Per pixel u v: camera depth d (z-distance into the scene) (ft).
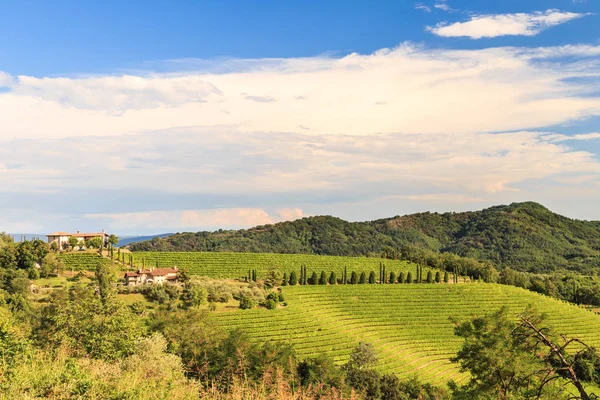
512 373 75.00
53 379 53.88
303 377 107.14
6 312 107.86
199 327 177.68
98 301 112.57
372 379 170.91
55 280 333.21
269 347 103.71
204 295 291.58
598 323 348.38
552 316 354.95
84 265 381.40
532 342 72.38
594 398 44.50
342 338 276.62
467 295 390.83
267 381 68.39
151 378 63.57
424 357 280.51
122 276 371.56
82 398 51.55
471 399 83.46
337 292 380.99
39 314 225.76
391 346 287.28
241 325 274.16
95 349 102.06
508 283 486.38
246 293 329.52
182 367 88.79
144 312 263.70
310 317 311.47
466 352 88.63
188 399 60.39
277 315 299.38
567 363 46.70
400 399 165.07
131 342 109.09
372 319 332.80
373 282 425.28
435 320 335.06
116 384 57.31
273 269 424.87
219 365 89.97
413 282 442.50
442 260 527.81
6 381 52.39
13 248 338.13
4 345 64.18
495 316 87.10
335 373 113.80
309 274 444.55
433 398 174.60
